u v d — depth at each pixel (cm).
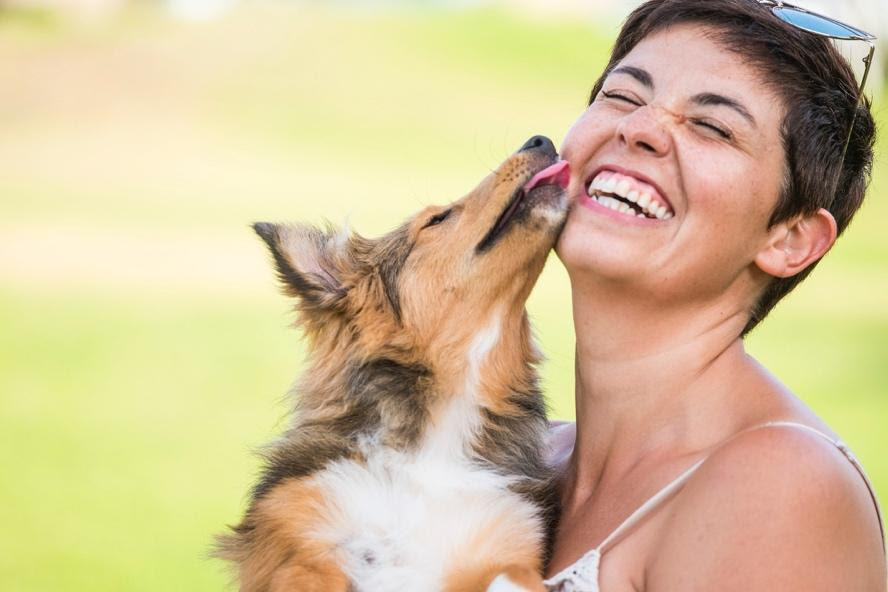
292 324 702
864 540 423
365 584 575
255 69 6869
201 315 2961
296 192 4722
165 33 7438
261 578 589
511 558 568
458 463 633
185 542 1456
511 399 668
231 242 3953
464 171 5156
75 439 1934
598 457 535
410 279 669
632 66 524
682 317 502
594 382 525
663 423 504
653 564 443
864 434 1925
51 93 6309
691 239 486
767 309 520
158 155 5425
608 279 501
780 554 411
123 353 2556
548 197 647
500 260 654
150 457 1827
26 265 3506
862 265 3953
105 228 4091
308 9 8250
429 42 7462
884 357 2622
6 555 1405
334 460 618
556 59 7275
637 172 499
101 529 1502
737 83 486
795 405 471
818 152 486
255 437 1947
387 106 6366
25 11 7588
